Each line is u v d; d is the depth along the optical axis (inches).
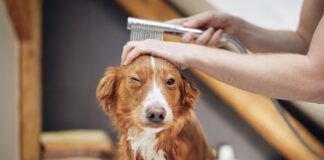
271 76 22.2
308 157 56.8
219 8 54.0
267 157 59.7
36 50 64.4
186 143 23.4
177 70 22.5
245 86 22.8
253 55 23.2
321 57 21.5
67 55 67.3
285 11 52.2
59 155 65.7
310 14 28.5
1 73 63.7
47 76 67.5
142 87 22.0
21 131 65.7
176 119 22.7
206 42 26.1
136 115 22.1
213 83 53.6
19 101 65.1
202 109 58.5
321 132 55.9
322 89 22.3
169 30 24.8
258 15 53.4
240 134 59.6
